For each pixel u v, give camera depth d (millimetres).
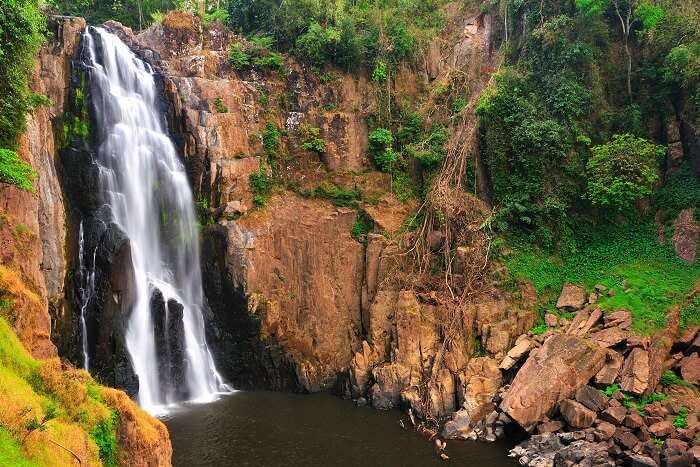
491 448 21484
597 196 29047
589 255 29000
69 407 13164
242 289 28328
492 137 31500
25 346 15094
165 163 29219
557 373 22484
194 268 29188
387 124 34281
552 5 33219
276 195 31109
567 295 27250
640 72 31922
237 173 29797
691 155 29344
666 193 29281
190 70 31438
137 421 14562
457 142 32188
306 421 23828
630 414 20859
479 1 38969
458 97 35000
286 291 29500
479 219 30156
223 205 29188
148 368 26203
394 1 38312
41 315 16312
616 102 32188
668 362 23250
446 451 21156
